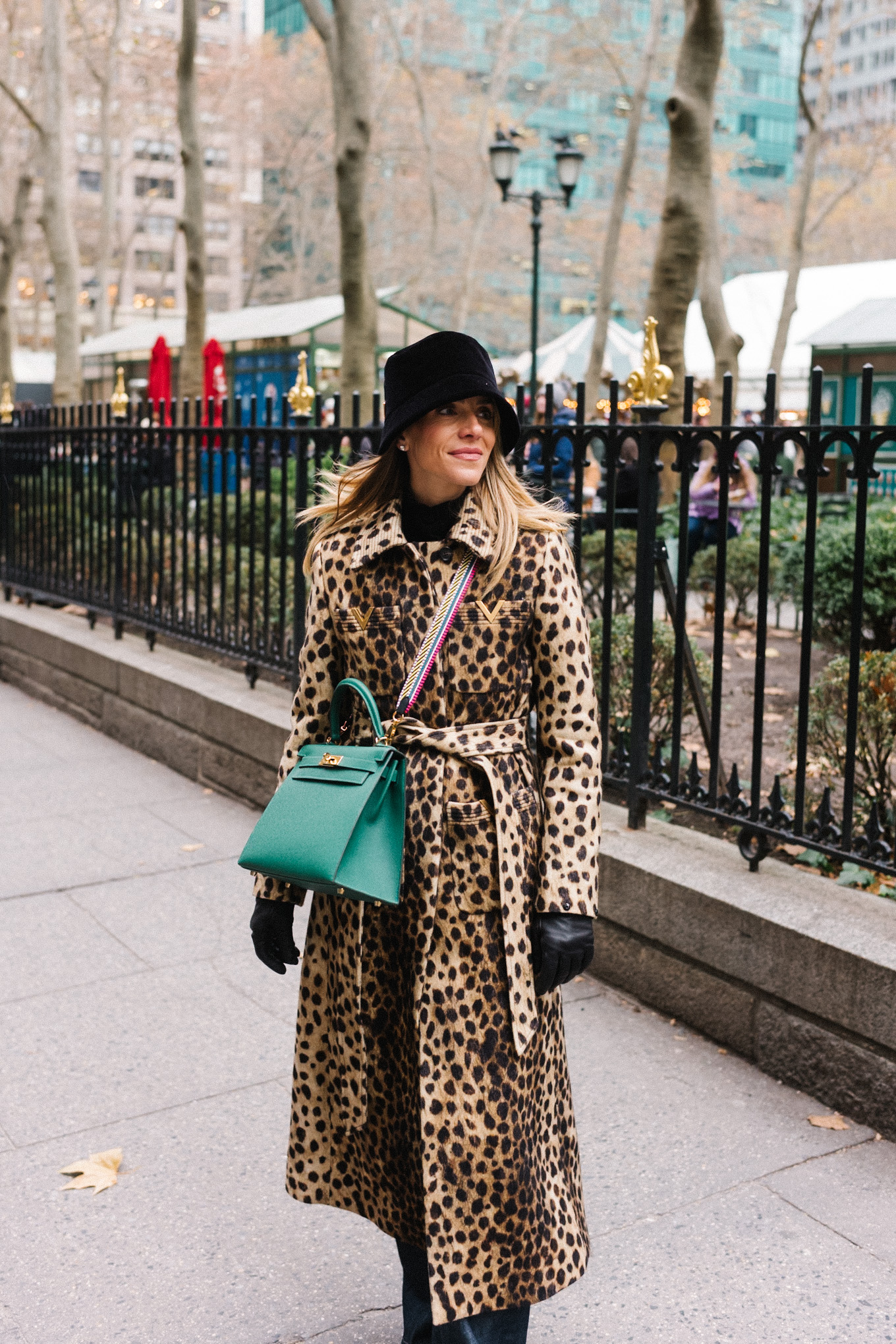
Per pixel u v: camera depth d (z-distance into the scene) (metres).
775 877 3.64
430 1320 2.21
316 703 2.18
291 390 5.66
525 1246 2.04
